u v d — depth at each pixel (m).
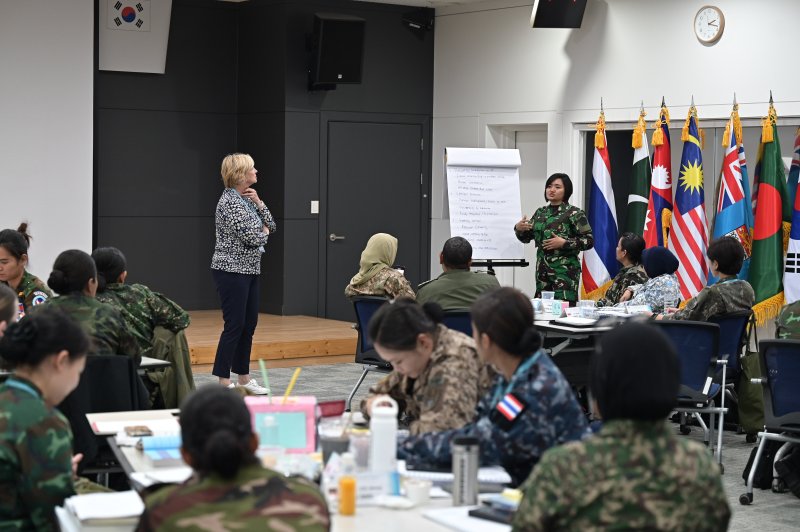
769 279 8.42
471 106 11.11
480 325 2.97
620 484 2.09
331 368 9.20
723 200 8.66
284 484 2.19
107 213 10.90
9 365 2.92
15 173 9.31
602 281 9.60
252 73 11.20
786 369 5.18
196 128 11.31
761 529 4.96
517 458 2.97
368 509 2.71
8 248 5.18
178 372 5.26
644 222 9.37
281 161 10.84
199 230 11.41
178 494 2.16
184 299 11.36
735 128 8.64
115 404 4.17
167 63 11.13
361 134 11.19
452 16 11.25
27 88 9.31
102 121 10.81
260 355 9.11
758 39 8.77
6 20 9.19
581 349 6.87
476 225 9.55
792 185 8.46
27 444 2.81
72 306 4.34
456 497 2.74
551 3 9.66
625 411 2.14
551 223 8.66
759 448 5.40
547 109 10.35
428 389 3.31
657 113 9.47
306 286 11.04
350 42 10.53
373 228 11.34
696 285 8.91
